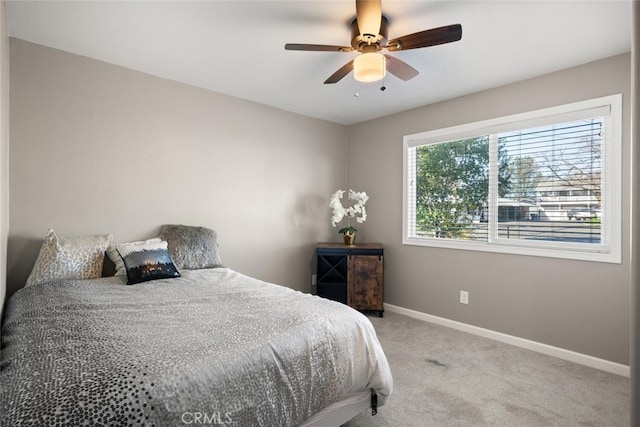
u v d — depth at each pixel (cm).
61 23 214
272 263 380
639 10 70
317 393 146
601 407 201
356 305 378
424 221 378
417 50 241
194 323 153
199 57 260
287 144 392
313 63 269
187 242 290
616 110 245
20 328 149
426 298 366
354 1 189
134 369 110
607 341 250
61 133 250
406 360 263
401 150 392
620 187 244
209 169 329
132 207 282
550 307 278
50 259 227
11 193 231
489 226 321
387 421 187
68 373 107
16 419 88
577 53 245
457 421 187
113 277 243
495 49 239
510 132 307
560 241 278
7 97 215
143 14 204
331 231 439
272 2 191
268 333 144
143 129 288
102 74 267
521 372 245
